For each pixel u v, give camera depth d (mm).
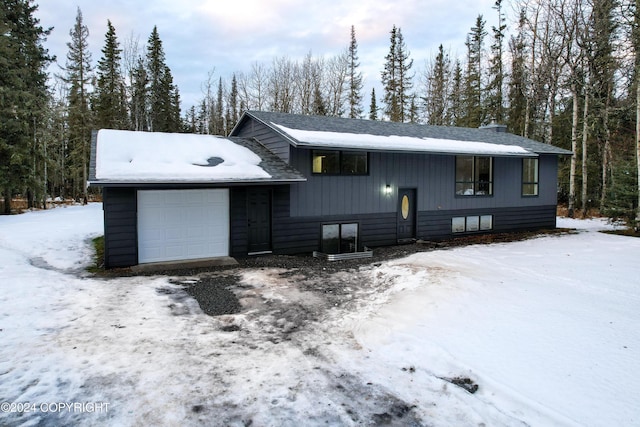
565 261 9383
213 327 5504
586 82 19688
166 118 30297
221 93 37250
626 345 4676
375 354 4727
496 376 4090
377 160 12430
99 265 9203
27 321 5359
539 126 26547
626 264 8914
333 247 11828
